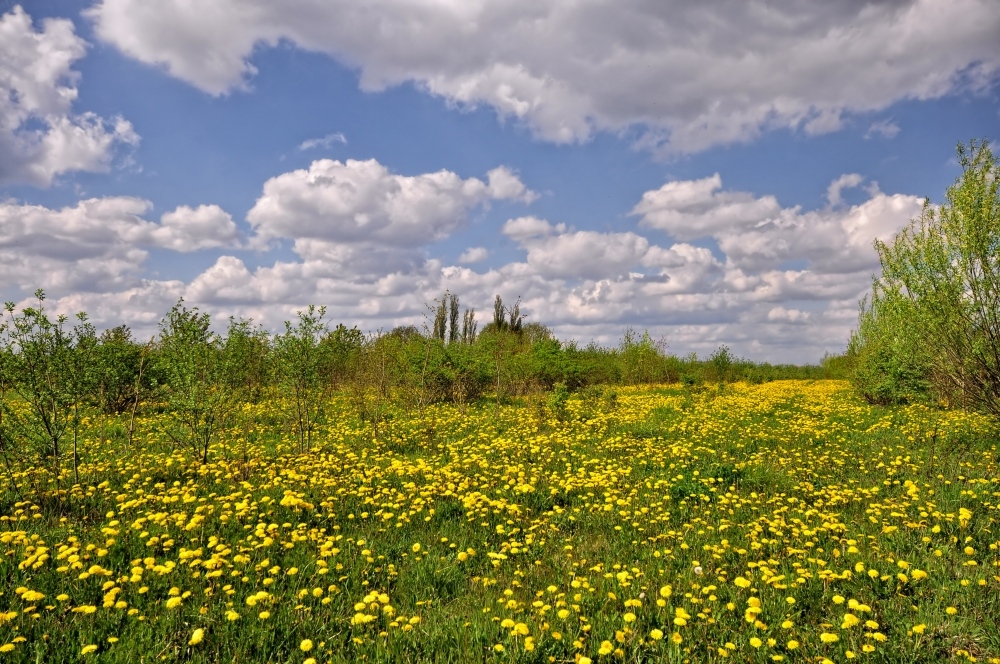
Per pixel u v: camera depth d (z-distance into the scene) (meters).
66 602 4.77
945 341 10.12
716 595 5.04
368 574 5.57
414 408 18.09
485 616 4.70
